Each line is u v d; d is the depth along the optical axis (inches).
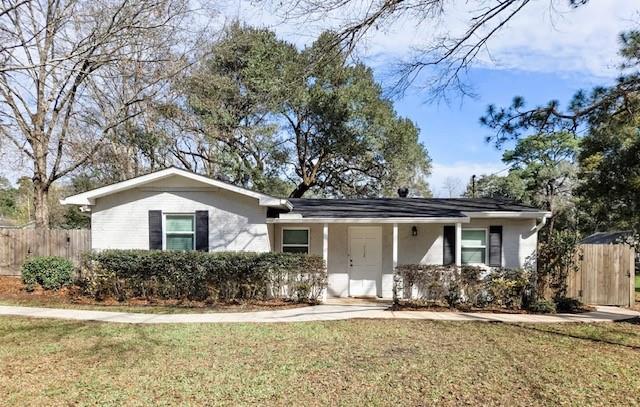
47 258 519.2
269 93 376.5
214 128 855.1
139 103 730.8
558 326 364.5
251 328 343.6
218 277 465.7
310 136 1031.0
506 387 217.6
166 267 466.6
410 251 529.7
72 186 1034.1
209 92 842.2
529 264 508.1
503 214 495.2
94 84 679.1
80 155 724.7
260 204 490.9
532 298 459.2
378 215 501.0
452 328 350.0
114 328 340.8
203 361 256.8
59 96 677.3
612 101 361.7
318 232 539.5
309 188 1108.5
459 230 498.9
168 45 526.9
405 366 248.5
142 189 508.4
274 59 897.5
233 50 870.4
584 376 235.0
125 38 366.6
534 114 375.6
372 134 984.3
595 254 503.5
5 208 1507.1
